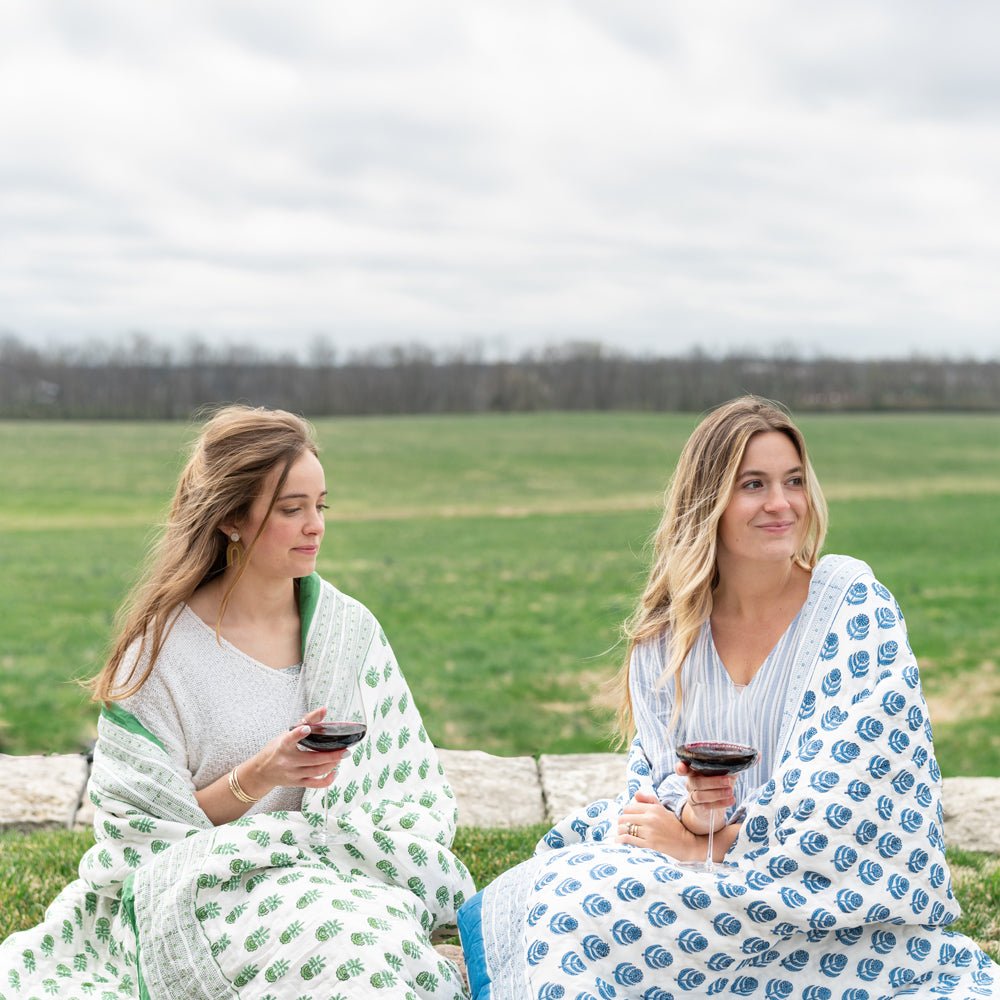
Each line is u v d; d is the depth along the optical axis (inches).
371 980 130.1
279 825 144.9
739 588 152.9
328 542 1181.7
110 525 1295.5
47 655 652.1
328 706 156.6
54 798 263.1
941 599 851.4
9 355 3201.3
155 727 150.6
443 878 153.0
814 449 2206.0
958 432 2546.8
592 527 1311.5
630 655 163.3
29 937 149.6
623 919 132.0
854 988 133.9
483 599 868.0
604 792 276.1
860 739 135.9
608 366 3437.5
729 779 136.3
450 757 303.1
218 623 153.7
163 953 138.6
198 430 162.2
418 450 2210.9
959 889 208.8
